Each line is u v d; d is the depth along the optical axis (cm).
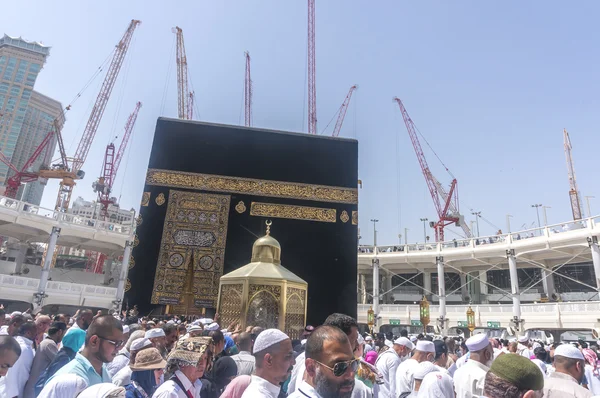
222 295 1423
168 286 2083
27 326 652
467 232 8006
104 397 287
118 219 9738
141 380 459
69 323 1016
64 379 329
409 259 4741
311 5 6550
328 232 2322
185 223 2212
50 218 3956
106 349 397
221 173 2338
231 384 412
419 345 664
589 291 5006
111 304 4172
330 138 2527
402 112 8350
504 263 4731
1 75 12412
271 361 352
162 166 2292
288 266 2228
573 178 7169
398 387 623
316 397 277
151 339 617
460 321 4169
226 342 745
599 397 388
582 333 3994
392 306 4597
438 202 8162
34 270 5159
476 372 501
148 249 2133
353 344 459
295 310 1398
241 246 2216
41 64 13000
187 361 380
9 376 546
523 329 3709
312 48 6519
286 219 2309
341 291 2222
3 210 3647
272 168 2400
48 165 6838
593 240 3484
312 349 288
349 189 2430
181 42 6738
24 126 12550
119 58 6881
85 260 7400
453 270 5225
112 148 8144
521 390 281
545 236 3825
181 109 6681
